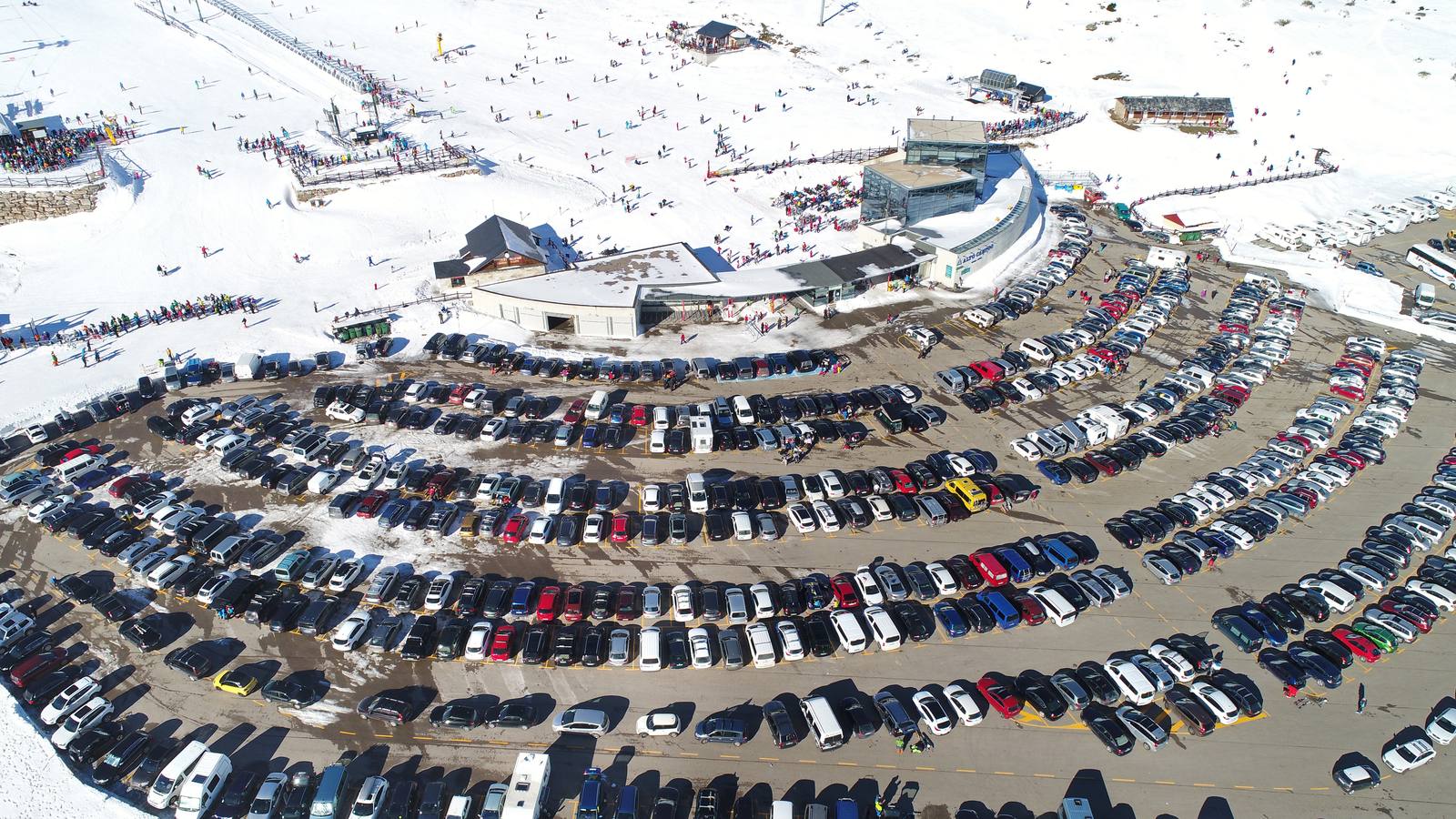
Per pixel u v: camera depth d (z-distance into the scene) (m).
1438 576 53.47
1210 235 101.06
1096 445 65.88
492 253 82.94
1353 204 110.00
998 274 90.75
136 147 104.75
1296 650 49.22
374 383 72.62
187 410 67.38
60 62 126.06
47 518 56.72
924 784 42.53
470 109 121.25
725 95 130.75
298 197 98.06
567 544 55.72
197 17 146.50
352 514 58.25
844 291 85.19
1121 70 140.25
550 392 71.69
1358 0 156.25
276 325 79.56
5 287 84.88
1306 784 42.69
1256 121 126.19
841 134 119.19
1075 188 110.38
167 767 41.28
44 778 41.91
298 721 45.00
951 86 136.62
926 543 56.50
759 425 67.62
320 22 149.62
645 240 94.44
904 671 48.16
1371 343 79.44
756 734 44.78
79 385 71.12
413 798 40.91
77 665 47.69
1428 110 127.25
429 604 50.75
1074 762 43.62
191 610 51.09
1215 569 55.06
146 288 85.06
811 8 163.62
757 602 50.81
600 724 44.00
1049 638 50.16
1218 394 71.81
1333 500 61.19
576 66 138.62
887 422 66.69
